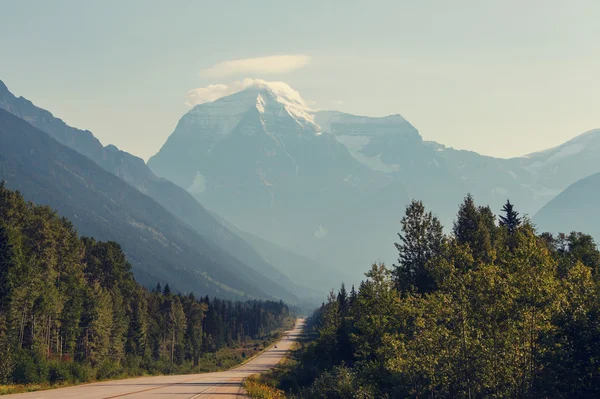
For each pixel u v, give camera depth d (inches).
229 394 2117.4
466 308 1304.1
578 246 3038.9
